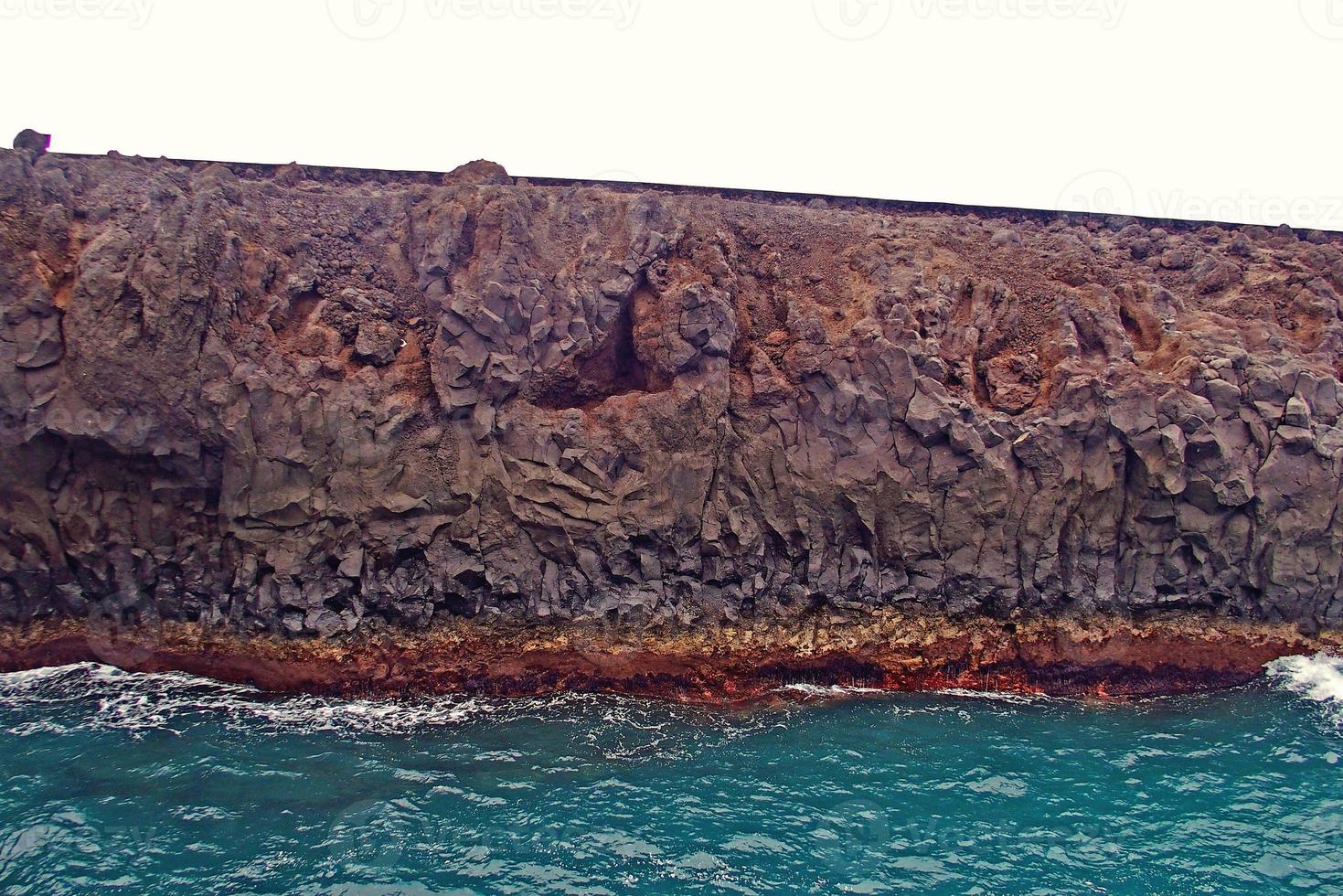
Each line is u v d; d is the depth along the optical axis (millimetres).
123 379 20078
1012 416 22344
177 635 20844
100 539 20734
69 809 15938
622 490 21594
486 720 19750
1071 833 16297
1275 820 16750
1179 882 15133
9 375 20000
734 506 21922
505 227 23391
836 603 21938
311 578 20750
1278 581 22016
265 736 18719
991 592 21953
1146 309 24562
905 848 15789
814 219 26750
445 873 14828
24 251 21188
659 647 21359
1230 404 22094
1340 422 22359
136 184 23391
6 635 20719
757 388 22188
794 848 15750
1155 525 22000
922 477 21812
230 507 20562
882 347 22031
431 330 23156
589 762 18219
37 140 24172
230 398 20453
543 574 21422
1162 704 21234
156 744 18188
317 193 25609
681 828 16172
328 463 20906
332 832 15633
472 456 21422
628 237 24297
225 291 21125
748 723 19953
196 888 14219
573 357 22719
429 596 21047
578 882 14789
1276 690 21594
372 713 19859
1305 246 27797
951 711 20656
